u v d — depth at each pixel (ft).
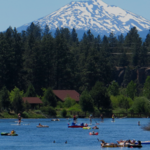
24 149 643.86
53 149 644.69
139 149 646.74
